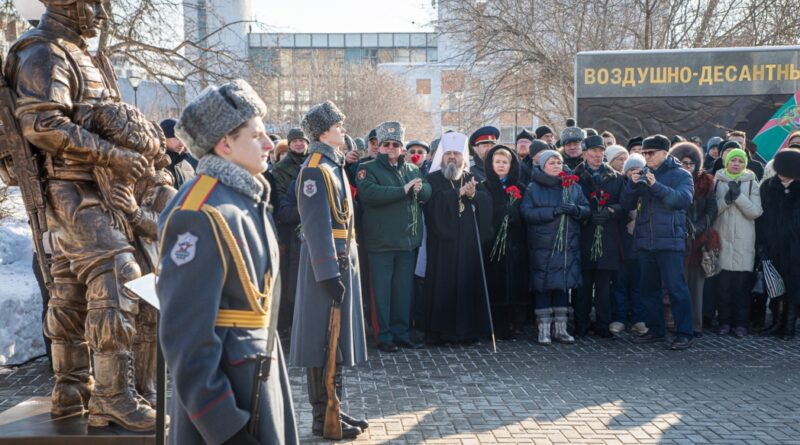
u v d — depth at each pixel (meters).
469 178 8.26
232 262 2.65
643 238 8.03
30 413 4.56
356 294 5.24
